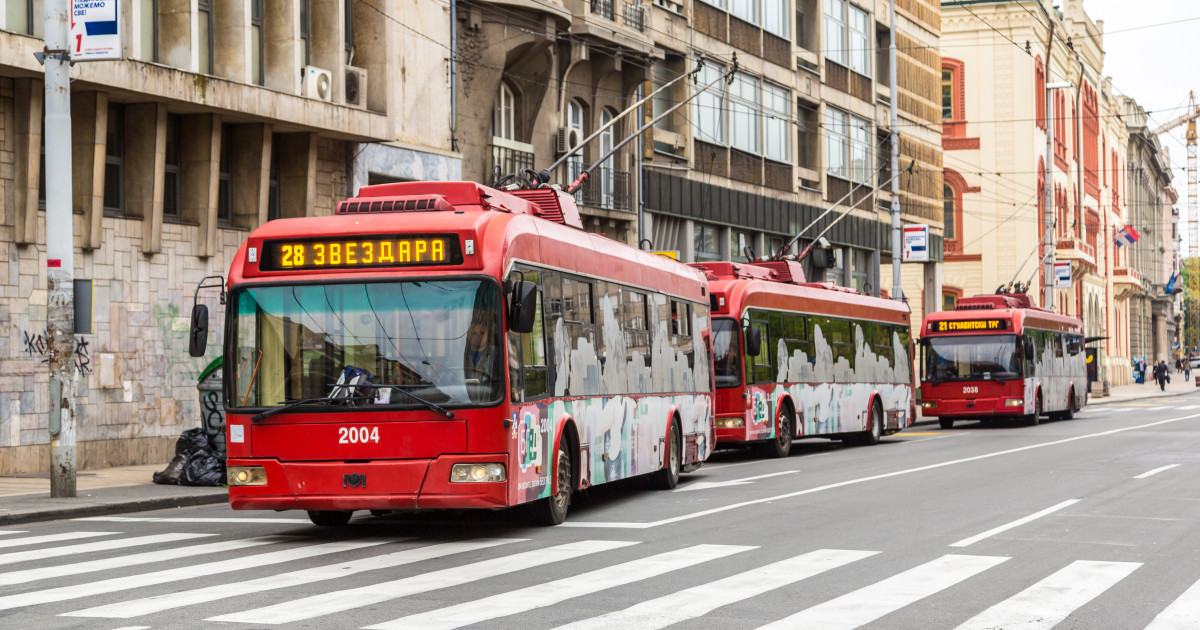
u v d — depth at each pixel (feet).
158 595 31.63
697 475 71.46
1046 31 252.62
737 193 141.49
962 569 35.99
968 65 244.22
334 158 90.53
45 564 37.86
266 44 84.33
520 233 44.09
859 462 79.30
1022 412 126.62
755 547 40.68
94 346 74.08
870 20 177.88
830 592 32.14
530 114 109.91
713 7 136.36
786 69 153.17
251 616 28.60
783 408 87.45
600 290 53.11
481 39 103.91
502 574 35.12
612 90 119.55
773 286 87.51
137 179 77.20
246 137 83.87
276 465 41.45
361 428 41.14
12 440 69.51
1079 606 30.32
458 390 41.16
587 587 32.81
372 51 91.86
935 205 202.49
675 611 29.45
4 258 69.31
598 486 64.03
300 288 42.19
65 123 57.72
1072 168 281.54
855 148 173.58
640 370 58.13
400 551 40.29
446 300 41.63
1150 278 393.09
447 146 100.37
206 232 80.64
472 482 40.86
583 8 111.14
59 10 57.62
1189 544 41.29
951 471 70.64
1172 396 231.71
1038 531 44.57
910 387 114.83
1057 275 213.05
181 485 64.13
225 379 42.22
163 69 73.97
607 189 118.01
